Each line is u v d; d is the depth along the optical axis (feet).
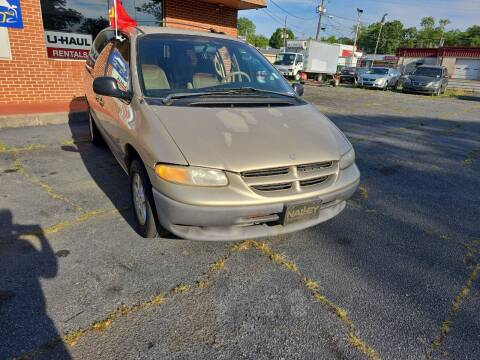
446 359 6.62
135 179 10.06
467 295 8.45
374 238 10.94
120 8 23.09
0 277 8.16
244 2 31.83
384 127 30.40
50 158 16.65
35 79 23.70
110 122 12.00
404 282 8.83
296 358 6.48
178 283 8.32
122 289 8.00
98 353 6.33
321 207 9.23
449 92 81.56
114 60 12.77
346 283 8.67
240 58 12.81
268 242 10.34
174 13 30.68
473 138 27.76
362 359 6.53
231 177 7.93
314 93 60.80
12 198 12.33
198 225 8.09
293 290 8.31
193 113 9.16
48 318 7.06
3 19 21.40
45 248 9.43
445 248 10.58
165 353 6.41
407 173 17.76
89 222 10.91
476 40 277.64
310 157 8.72
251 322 7.27
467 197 14.85
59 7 24.00
